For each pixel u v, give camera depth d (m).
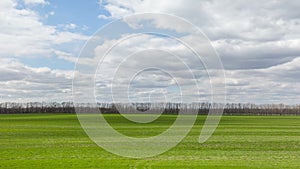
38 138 34.38
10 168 19.91
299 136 37.28
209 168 19.77
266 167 20.11
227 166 20.33
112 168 19.91
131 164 20.97
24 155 24.23
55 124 51.03
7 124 51.12
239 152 26.25
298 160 22.69
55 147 28.19
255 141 32.91
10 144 29.92
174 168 19.80
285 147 29.08
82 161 21.86
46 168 19.91
